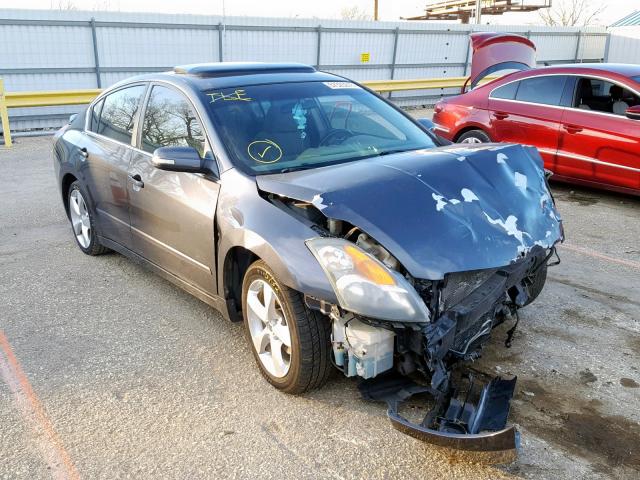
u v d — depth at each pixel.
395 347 2.67
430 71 20.92
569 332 3.76
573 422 2.85
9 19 13.91
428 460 2.60
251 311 3.20
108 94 4.89
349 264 2.58
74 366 3.46
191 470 2.58
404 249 2.54
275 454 2.67
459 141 8.09
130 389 3.20
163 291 4.54
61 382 3.29
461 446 2.31
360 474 2.53
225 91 3.76
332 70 19.06
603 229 5.94
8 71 14.23
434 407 2.64
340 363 2.79
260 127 3.58
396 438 2.75
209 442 2.76
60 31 14.62
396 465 2.58
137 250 4.35
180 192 3.60
